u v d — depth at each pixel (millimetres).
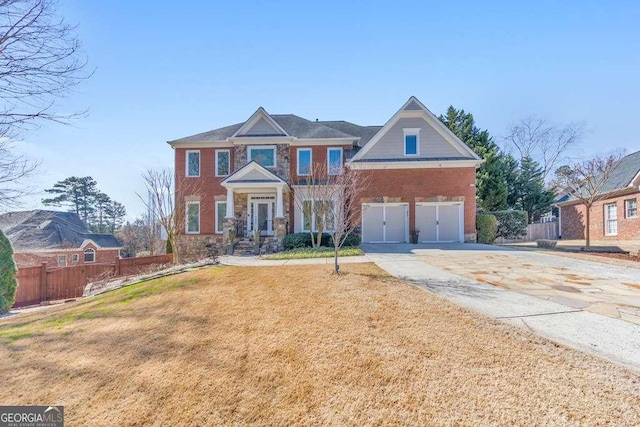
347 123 24656
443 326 4770
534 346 4066
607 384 3217
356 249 14188
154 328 5492
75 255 28109
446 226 18766
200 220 20422
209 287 7801
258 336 4812
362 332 4688
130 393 3715
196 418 3215
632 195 18906
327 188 14727
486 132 29859
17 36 5770
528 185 30453
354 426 2934
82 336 5605
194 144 20641
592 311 5398
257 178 17797
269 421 3098
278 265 10500
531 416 2848
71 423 3307
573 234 24172
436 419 2922
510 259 11422
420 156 19266
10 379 4277
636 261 10656
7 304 10906
